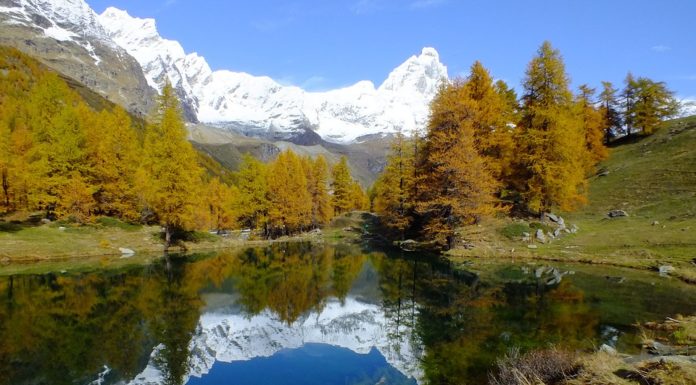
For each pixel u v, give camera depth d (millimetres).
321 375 12180
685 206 38062
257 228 75625
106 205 48250
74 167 43938
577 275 25781
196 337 16094
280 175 69562
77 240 39656
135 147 52375
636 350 12211
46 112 48406
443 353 13305
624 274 25875
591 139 58344
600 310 17531
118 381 11969
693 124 58500
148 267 32844
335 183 89312
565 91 36156
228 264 36250
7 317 18328
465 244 36188
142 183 45312
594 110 58406
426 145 40031
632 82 65812
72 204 42688
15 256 33875
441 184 35969
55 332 16422
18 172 41094
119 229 45344
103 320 18219
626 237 33500
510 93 50875
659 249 29812
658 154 54406
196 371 12758
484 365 12086
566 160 35844
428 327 16406
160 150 42000
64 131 43375
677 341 12570
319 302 22328
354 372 12242
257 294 24344
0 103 83375
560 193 35531
